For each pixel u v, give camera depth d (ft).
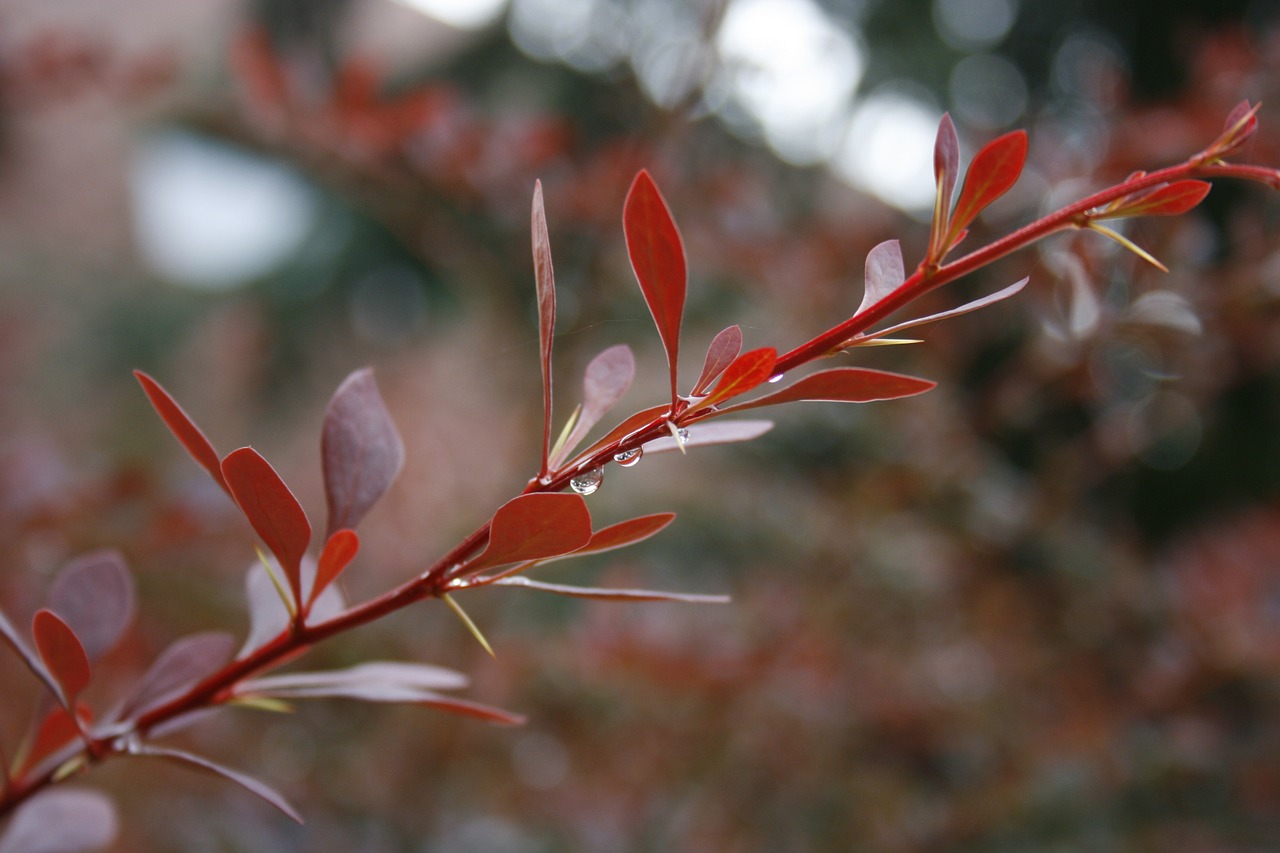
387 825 2.78
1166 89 5.78
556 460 0.97
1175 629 3.22
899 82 5.49
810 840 2.86
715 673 2.51
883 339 0.94
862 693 3.14
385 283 9.32
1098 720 3.08
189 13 8.70
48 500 2.04
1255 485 5.91
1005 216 2.57
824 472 4.06
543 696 3.00
